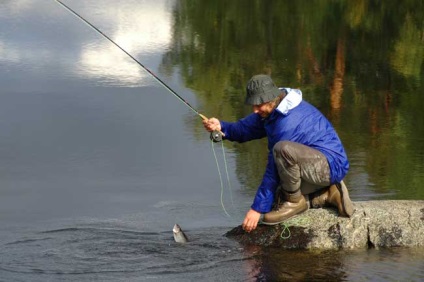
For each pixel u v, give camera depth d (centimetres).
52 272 966
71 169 1373
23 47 2417
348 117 1784
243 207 1213
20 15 3006
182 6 3491
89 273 965
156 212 1190
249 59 2406
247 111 1777
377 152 1503
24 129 1580
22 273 962
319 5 3447
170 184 1313
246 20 3123
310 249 1043
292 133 1027
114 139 1533
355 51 2566
